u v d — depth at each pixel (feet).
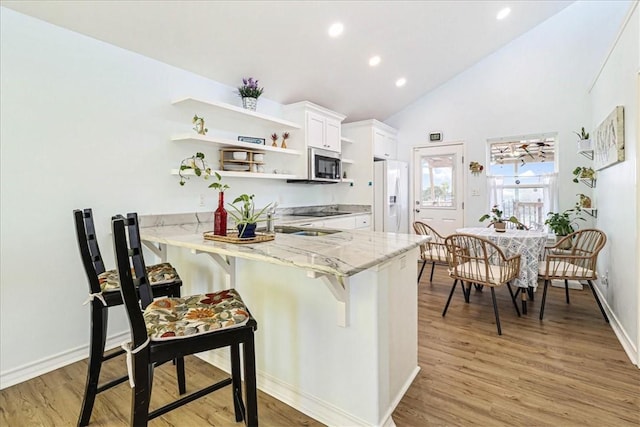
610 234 9.86
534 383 6.36
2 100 6.47
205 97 10.25
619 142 8.30
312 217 13.09
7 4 6.43
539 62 14.52
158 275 6.04
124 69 8.34
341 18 9.79
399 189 16.96
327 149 13.89
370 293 4.86
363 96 15.19
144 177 8.80
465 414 5.51
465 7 11.14
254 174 10.67
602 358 7.27
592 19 13.42
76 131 7.50
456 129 16.60
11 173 6.60
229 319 4.18
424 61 14.03
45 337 7.10
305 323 5.64
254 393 4.34
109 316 8.14
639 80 6.99
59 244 7.28
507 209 15.60
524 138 15.17
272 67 10.95
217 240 6.03
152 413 4.15
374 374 4.91
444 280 13.79
